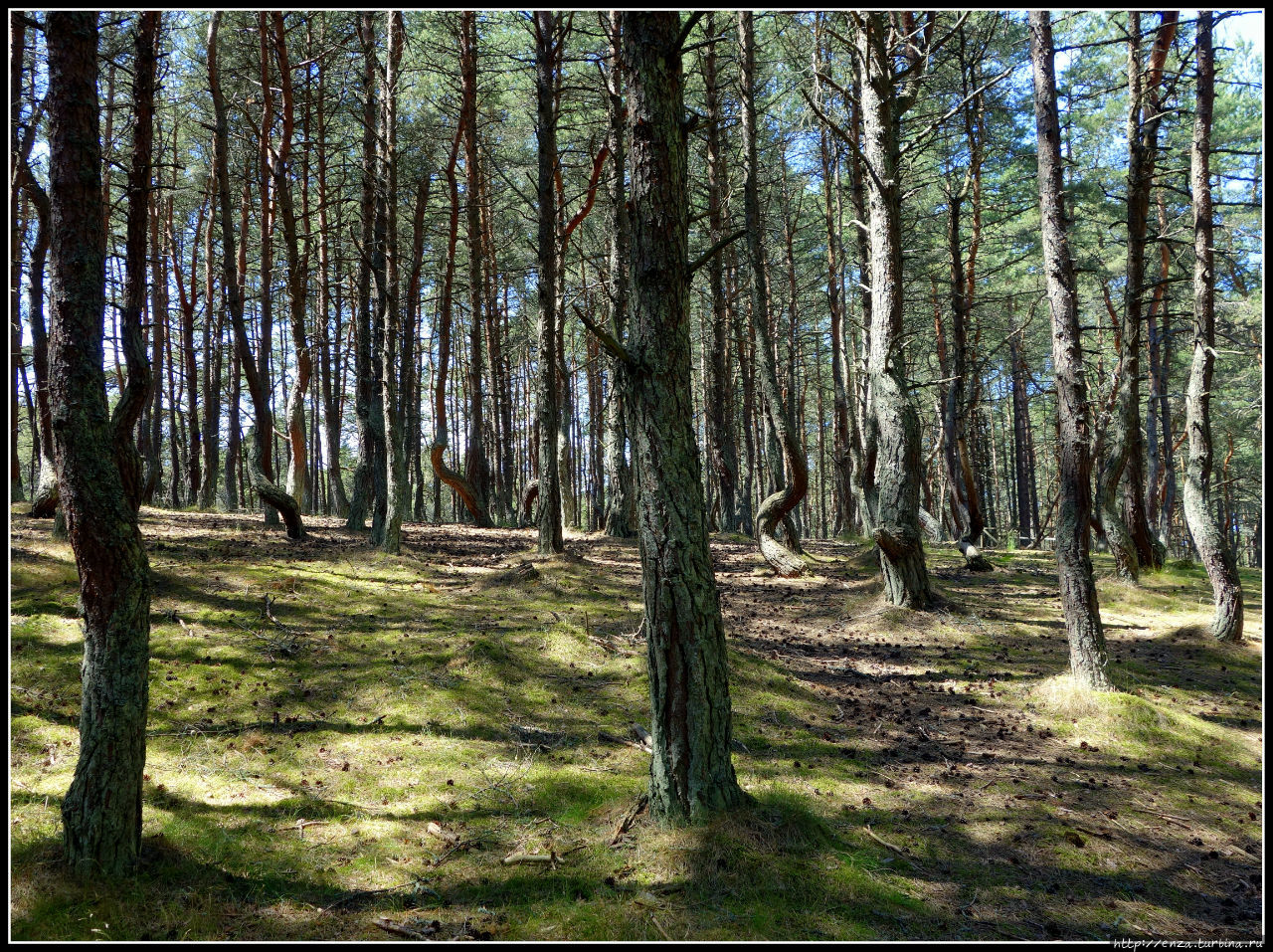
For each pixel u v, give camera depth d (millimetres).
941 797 5660
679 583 4770
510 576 10328
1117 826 5359
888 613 10383
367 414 14102
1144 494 13867
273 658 7180
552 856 4562
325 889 4207
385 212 11586
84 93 3969
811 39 15445
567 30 12125
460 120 18047
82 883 3924
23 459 34094
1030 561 15742
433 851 4648
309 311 25750
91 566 4082
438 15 16016
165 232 21062
